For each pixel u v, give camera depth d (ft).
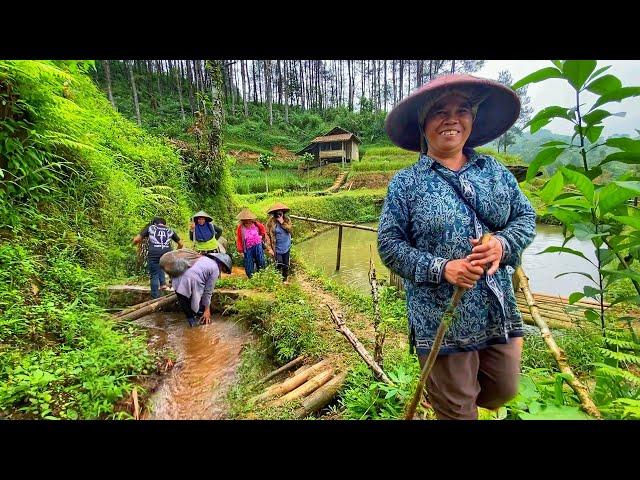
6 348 9.46
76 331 11.10
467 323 4.70
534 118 5.47
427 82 4.80
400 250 4.70
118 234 19.62
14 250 12.77
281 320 14.29
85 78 28.17
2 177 13.85
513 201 4.98
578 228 5.04
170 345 13.93
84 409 8.09
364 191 82.58
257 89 192.75
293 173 105.50
